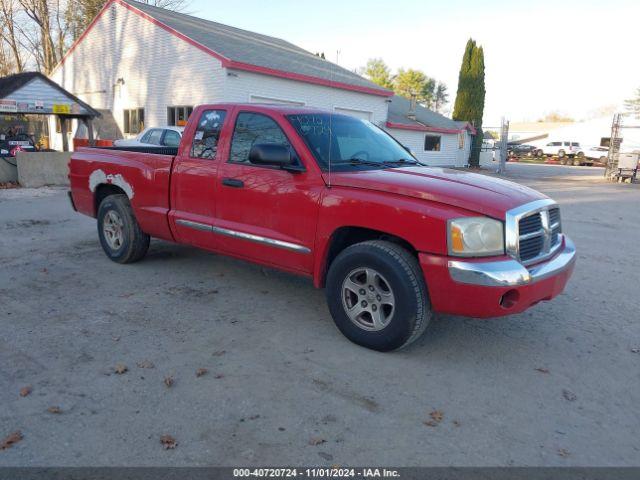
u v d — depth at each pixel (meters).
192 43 19.77
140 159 5.84
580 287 6.16
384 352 4.12
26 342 4.09
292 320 4.74
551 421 3.27
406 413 3.29
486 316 3.69
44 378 3.56
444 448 2.96
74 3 34.06
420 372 3.84
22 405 3.23
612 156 26.36
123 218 6.10
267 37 28.19
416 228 3.77
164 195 5.58
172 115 21.50
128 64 23.27
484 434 3.10
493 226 3.69
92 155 6.56
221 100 18.98
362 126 5.37
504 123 29.67
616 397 3.61
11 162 14.12
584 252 8.11
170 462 2.76
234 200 4.89
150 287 5.53
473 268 3.59
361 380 3.69
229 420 3.15
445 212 3.71
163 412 3.21
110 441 2.92
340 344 4.26
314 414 3.25
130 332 4.36
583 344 4.48
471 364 4.01
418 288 3.81
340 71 25.11
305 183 4.39
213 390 3.48
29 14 34.00
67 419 3.11
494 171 31.73
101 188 6.57
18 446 2.85
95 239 7.72
